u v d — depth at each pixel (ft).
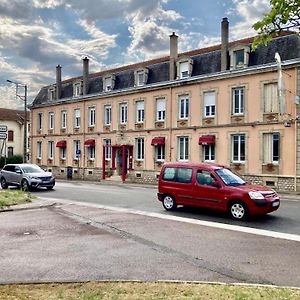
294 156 77.10
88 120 125.90
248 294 18.04
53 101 139.64
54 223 39.29
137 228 36.42
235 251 27.68
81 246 29.19
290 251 27.73
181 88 98.27
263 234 33.65
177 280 20.79
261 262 24.86
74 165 130.62
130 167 110.93
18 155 193.77
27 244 29.96
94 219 41.65
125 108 113.91
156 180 103.19
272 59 81.56
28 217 43.29
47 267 23.70
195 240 31.30
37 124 149.07
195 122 94.63
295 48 78.48
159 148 104.17
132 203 55.98
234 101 88.02
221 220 40.78
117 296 17.90
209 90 91.97
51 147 142.82
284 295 17.93
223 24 90.12
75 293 18.47
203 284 19.80
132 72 114.52
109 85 119.96
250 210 39.91
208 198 43.34
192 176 45.55
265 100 82.23
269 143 81.82
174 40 101.35
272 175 80.12
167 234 33.65
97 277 21.65
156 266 23.86
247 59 85.30
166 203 48.03
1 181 86.17
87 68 129.18
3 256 26.40
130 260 25.23
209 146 92.58
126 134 112.16
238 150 86.99
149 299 17.46
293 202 58.54
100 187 88.79
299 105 76.79
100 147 121.08
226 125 88.33
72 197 65.10
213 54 94.22
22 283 20.27
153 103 104.99
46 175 79.36
